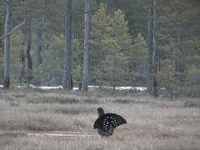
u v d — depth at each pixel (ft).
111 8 562.25
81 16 474.08
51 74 488.85
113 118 113.09
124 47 449.06
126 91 318.65
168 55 355.77
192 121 157.17
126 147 93.91
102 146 95.30
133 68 490.90
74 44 470.80
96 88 375.86
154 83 293.23
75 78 461.37
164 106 216.74
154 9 299.17
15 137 111.24
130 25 557.74
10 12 314.76
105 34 431.43
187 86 303.68
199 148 96.43
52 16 420.36
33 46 634.43
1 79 403.13
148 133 121.90
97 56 439.63
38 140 103.96
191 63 342.23
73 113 175.01
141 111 185.78
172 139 109.19
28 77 460.55
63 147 93.15
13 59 441.27
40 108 180.86
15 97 235.61
